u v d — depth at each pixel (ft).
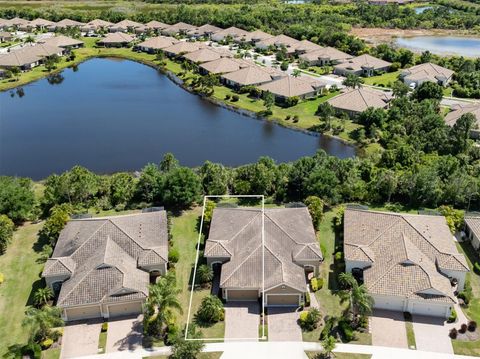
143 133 403.54
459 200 274.98
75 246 221.66
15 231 259.39
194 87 507.71
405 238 222.69
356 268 218.79
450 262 212.23
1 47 650.84
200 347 176.04
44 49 598.34
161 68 578.66
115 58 632.79
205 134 402.11
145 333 190.49
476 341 186.50
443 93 476.13
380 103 426.92
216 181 289.94
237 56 593.83
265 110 442.91
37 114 442.50
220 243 225.15
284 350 183.21
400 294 197.77
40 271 227.40
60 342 187.42
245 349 183.83
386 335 189.26
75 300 195.52
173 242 247.09
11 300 209.56
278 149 374.84
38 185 313.94
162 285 188.96
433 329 192.44
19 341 187.93
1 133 400.67
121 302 197.06
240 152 370.12
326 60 580.30
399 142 357.61
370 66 544.21
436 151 345.10
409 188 281.54
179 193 270.87
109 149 374.63
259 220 235.40
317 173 274.57
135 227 233.76
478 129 369.71
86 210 275.80
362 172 302.66
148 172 288.10
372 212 243.81
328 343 175.94
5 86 509.76
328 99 464.65
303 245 222.28
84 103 470.39
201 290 214.28
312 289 213.25
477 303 205.57
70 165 349.82
